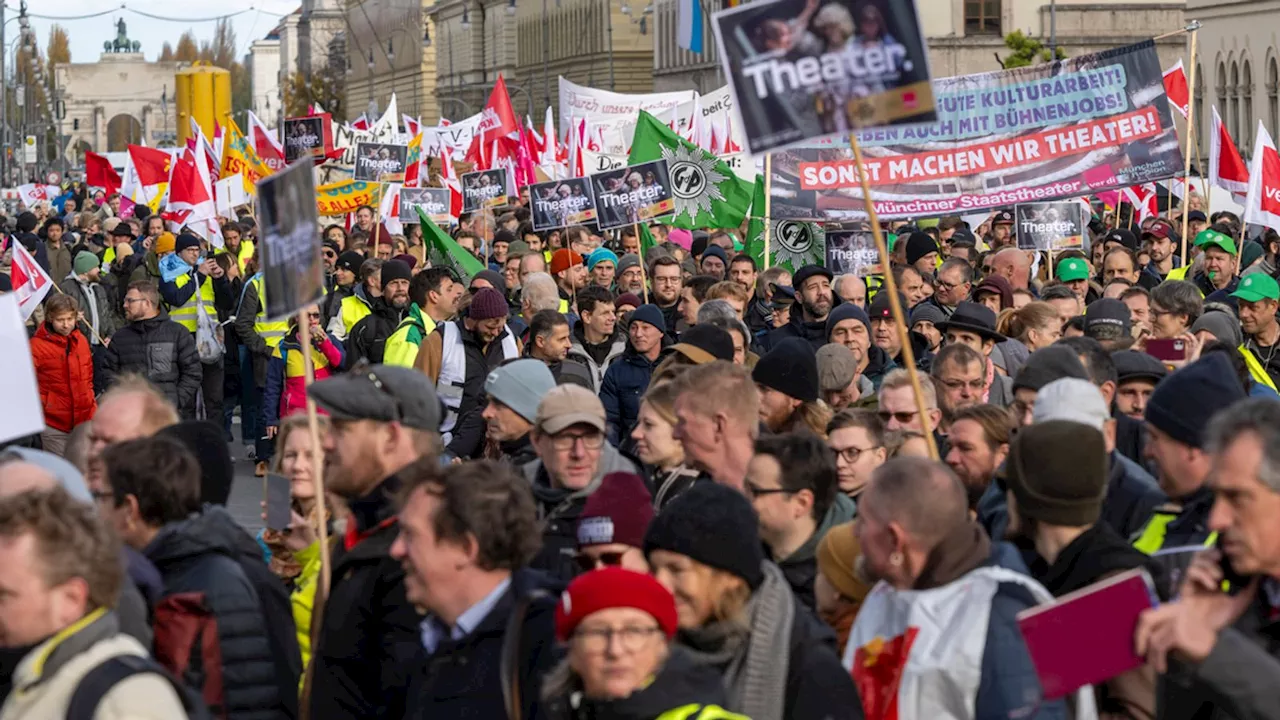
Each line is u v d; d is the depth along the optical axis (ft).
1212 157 71.77
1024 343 40.32
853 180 53.11
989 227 93.76
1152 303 42.11
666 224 88.99
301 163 23.02
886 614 18.35
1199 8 222.89
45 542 15.66
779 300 50.21
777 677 17.37
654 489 26.84
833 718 17.39
